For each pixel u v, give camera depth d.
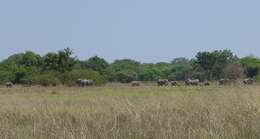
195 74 150.00
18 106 35.38
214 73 140.75
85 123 24.91
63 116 28.72
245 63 125.75
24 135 22.34
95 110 30.58
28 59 158.75
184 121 24.08
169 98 32.34
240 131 21.84
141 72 191.62
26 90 85.19
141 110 26.78
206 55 145.62
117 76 175.88
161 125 23.16
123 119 25.98
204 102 27.92
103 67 180.62
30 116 29.27
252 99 26.78
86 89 85.31
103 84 122.56
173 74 184.62
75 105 36.06
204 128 22.50
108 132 22.47
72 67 145.75
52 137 21.98
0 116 29.78
